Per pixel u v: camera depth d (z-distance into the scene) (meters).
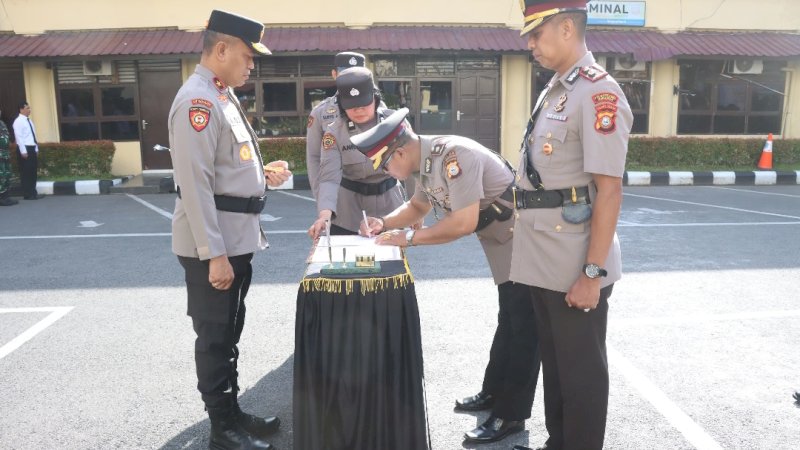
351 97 3.54
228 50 2.76
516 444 3.01
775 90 15.04
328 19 13.75
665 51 13.62
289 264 6.16
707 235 7.48
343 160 3.92
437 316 4.66
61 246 7.11
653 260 6.26
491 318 4.62
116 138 13.86
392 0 13.80
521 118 14.38
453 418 3.24
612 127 2.23
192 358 3.99
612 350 4.05
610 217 2.27
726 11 14.66
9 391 3.55
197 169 2.65
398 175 2.73
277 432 3.14
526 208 2.47
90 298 5.19
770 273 5.78
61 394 3.51
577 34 2.35
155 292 5.34
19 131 10.84
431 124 14.25
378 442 2.54
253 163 2.91
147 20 13.48
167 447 2.99
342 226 4.06
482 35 13.63
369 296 2.46
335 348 2.49
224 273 2.75
